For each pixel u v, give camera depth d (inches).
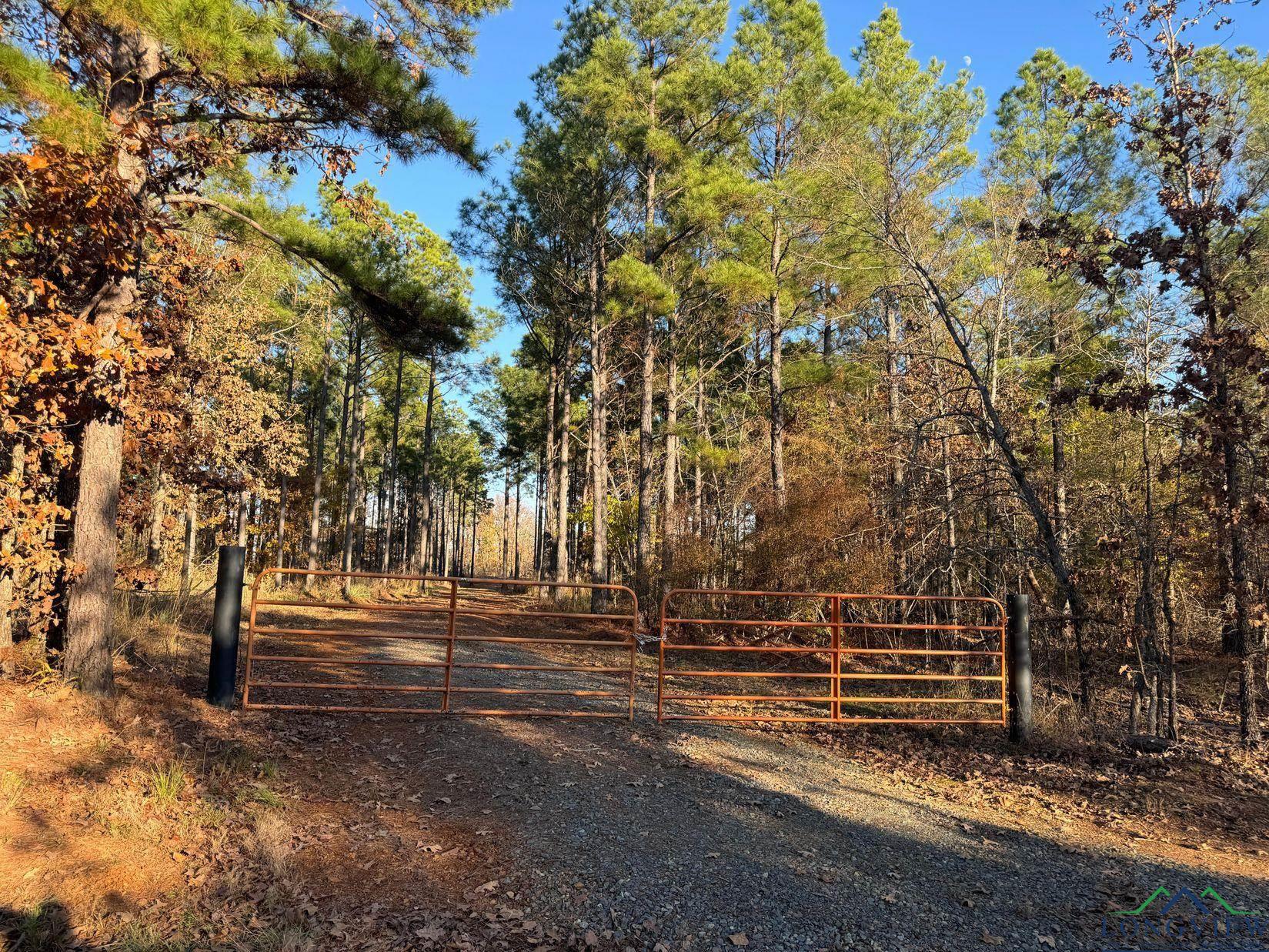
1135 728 335.6
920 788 262.7
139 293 341.4
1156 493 399.2
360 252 353.7
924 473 473.4
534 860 187.3
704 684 442.9
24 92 212.7
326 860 181.5
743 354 1109.7
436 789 234.1
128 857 173.5
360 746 273.6
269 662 424.2
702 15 757.3
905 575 483.5
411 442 1904.5
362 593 1013.2
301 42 277.6
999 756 304.5
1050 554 386.6
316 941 147.3
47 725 245.1
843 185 528.7
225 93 285.9
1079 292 508.1
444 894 169.3
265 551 1245.7
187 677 347.9
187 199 306.0
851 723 338.6
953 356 572.4
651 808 227.8
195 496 696.4
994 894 179.6
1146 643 352.5
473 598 1288.1
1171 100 350.9
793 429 877.2
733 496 761.6
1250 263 340.8
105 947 142.0
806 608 573.6
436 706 344.8
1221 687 439.5
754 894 175.2
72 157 227.1
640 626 673.6
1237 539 323.0
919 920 165.6
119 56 278.4
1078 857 203.6
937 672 457.1
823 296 839.7
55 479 334.3
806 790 253.6
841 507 591.2
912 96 760.3
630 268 668.1
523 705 353.1
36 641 303.7
